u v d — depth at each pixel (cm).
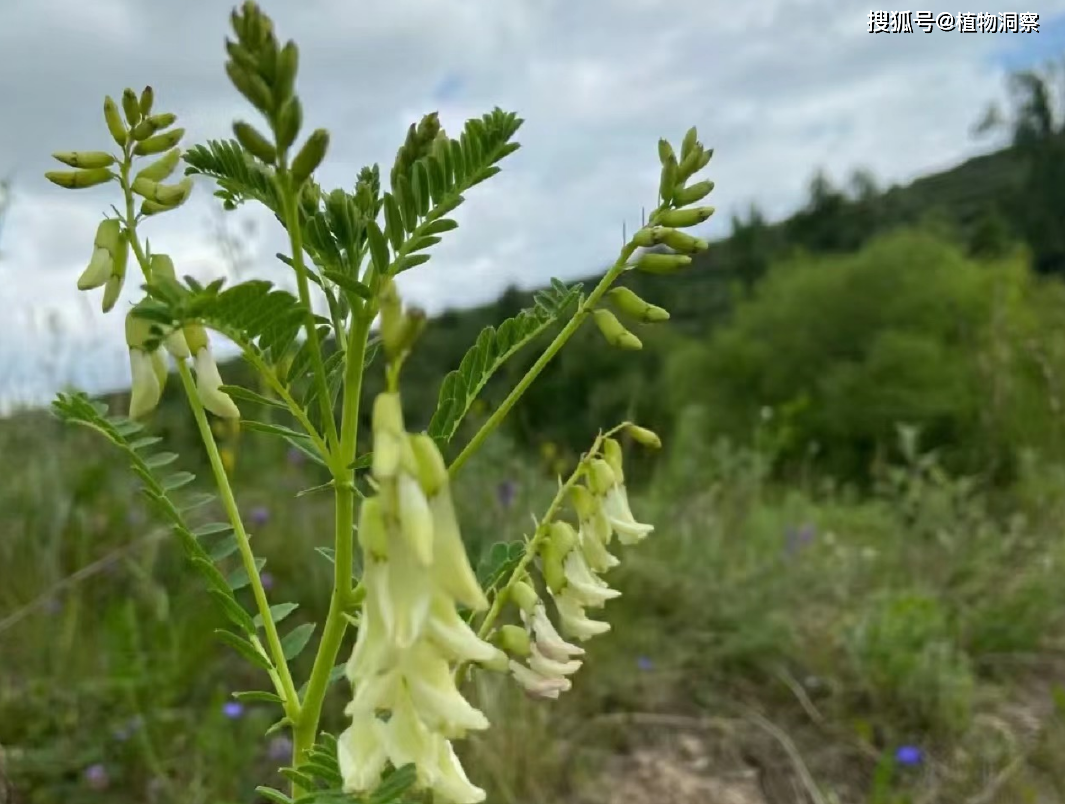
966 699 480
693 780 437
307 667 476
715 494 765
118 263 180
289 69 140
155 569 539
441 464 137
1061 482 839
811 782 431
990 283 1291
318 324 159
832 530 753
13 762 391
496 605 196
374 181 188
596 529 194
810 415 1198
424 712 139
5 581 504
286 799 157
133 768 405
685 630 556
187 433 736
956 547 655
